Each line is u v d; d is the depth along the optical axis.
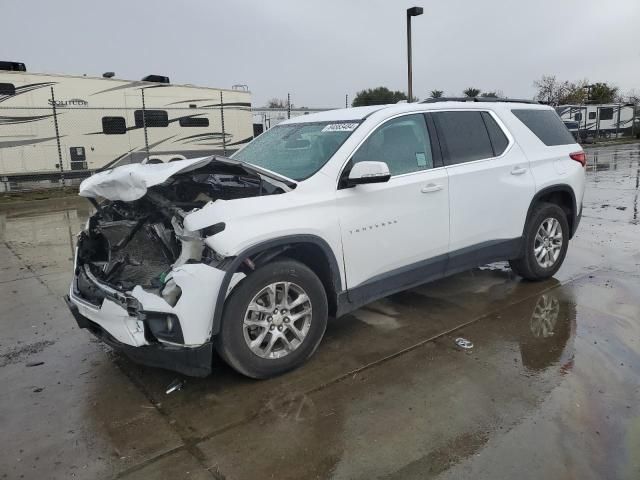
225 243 3.12
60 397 3.44
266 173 3.62
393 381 3.47
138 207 3.79
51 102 14.31
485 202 4.64
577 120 34.09
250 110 19.23
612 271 5.68
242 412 3.17
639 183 13.01
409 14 16.66
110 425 3.10
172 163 3.57
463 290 5.22
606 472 2.54
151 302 3.09
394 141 4.19
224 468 2.67
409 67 16.92
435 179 4.26
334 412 3.13
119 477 2.64
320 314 3.67
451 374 3.53
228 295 3.27
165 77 17.17
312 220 3.53
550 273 5.37
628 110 37.44
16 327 4.70
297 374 3.62
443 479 2.53
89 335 4.47
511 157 4.91
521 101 5.50
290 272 3.48
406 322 4.46
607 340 3.96
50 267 6.84
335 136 4.08
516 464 2.61
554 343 3.95
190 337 3.10
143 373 3.74
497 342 4.00
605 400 3.15
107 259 4.09
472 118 4.79
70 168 15.45
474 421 2.99
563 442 2.77
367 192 3.85
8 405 3.36
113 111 16.06
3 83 14.08
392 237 4.01
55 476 2.67
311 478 2.58
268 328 3.45
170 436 2.97
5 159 14.32
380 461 2.68
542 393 3.25
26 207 12.74
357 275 3.86
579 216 5.62
